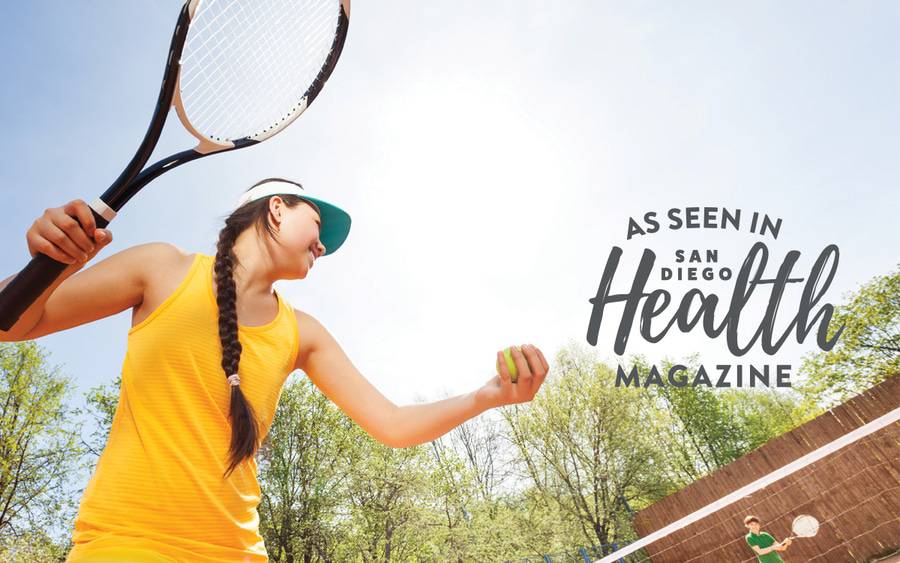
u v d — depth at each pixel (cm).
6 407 1617
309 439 1952
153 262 107
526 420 2212
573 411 2197
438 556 1888
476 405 119
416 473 1942
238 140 143
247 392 109
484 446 2438
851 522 936
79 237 79
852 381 2106
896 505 905
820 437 1001
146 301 104
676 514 1105
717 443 2497
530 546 1916
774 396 2659
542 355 113
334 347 142
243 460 100
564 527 1947
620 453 2103
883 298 2122
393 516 1842
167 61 121
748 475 1045
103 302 100
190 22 122
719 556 1037
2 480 1548
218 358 103
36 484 1603
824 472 980
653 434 2344
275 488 1852
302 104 158
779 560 723
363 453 1972
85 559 82
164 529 90
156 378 97
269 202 129
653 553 1127
